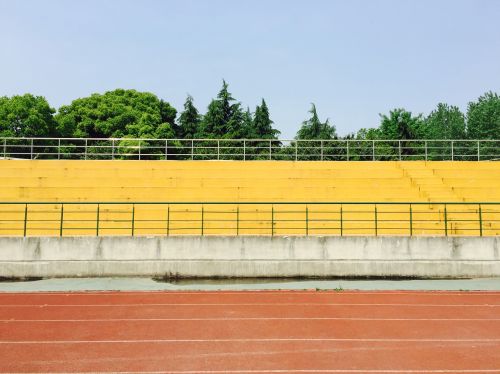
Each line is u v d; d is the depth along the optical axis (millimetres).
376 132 58688
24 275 17703
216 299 15070
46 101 44000
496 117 71062
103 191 23172
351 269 18109
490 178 25359
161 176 25297
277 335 11164
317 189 23781
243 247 18156
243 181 24562
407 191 23719
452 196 23344
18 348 10203
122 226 21172
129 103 53219
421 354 9844
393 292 16094
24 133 41969
